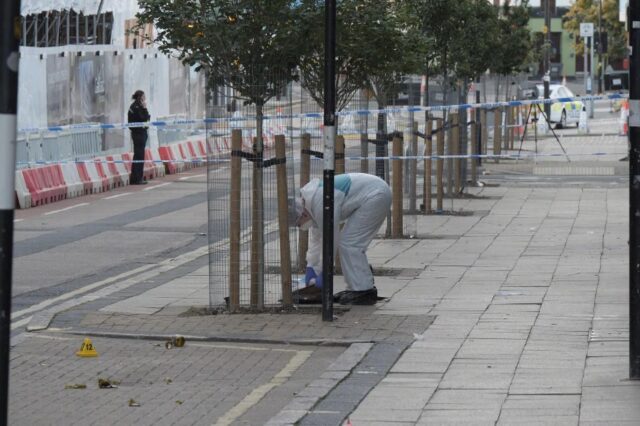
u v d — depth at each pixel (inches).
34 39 2012.8
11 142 396.5
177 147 2534.5
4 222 397.4
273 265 987.9
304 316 863.7
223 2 875.4
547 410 590.6
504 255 1187.3
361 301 906.7
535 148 2743.6
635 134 636.1
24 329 849.5
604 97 1358.3
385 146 1334.9
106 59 2197.3
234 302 888.3
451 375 676.7
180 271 1136.2
